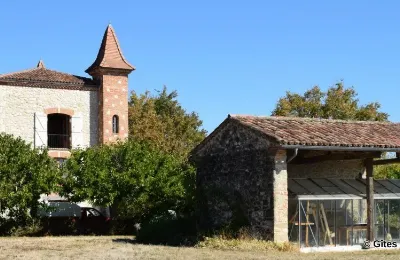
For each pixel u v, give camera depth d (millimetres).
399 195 24828
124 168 31828
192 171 31969
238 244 21609
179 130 59438
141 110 56344
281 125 23688
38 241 26656
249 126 23000
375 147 22656
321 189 23750
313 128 23812
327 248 22281
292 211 22859
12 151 30031
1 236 30234
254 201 22750
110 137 37781
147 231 26484
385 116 50344
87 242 25938
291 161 24172
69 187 31156
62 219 31922
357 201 24109
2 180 29500
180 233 25547
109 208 35125
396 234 24750
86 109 37750
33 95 36312
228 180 24422
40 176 29969
